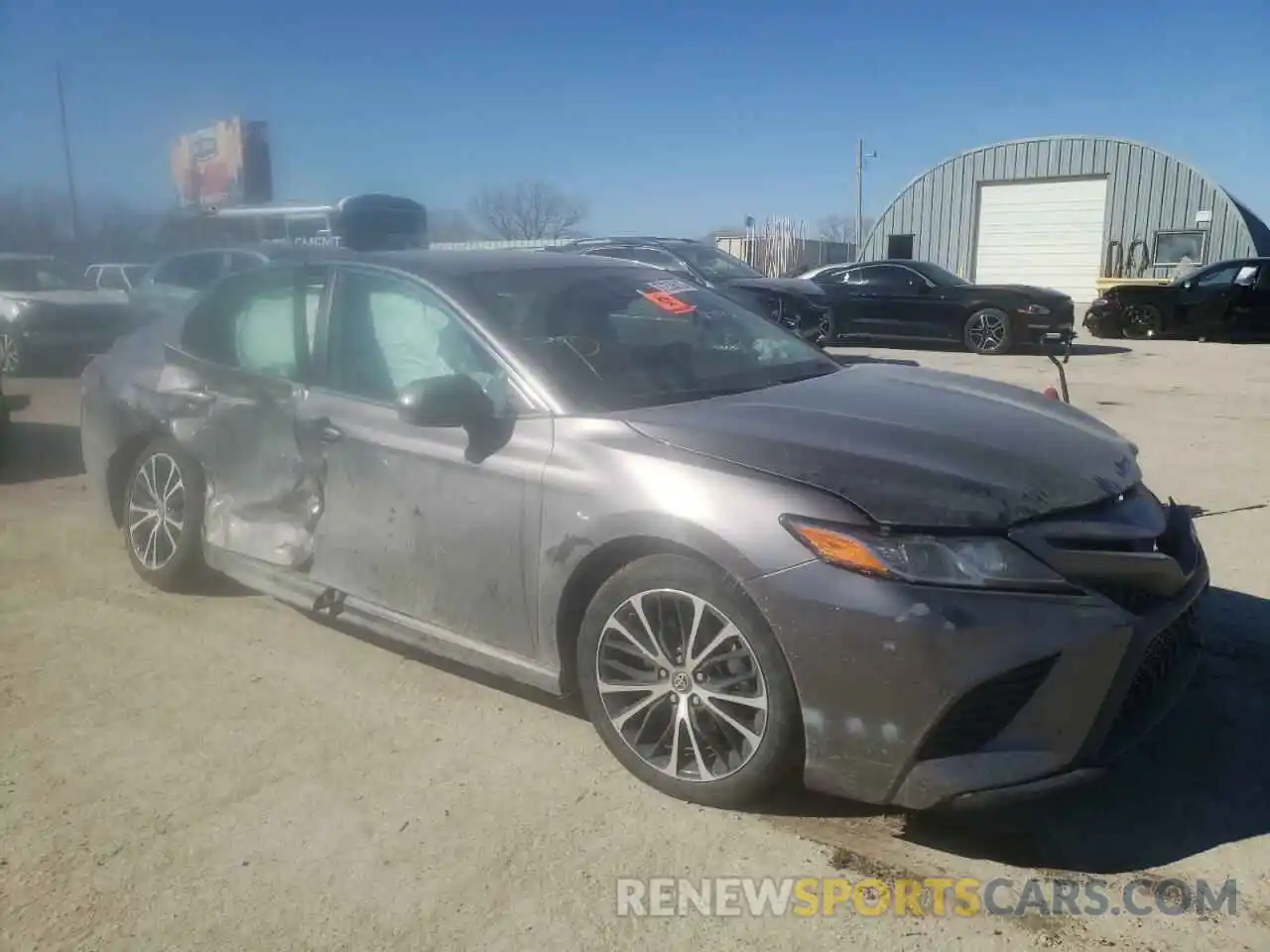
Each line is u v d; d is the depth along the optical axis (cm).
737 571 293
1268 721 368
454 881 285
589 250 1622
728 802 312
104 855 297
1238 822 309
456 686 399
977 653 271
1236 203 2666
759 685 297
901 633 273
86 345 1363
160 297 1180
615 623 324
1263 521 605
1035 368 1405
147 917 271
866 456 308
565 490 329
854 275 1731
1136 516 312
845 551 281
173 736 363
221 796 326
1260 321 1742
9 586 508
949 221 3077
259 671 413
